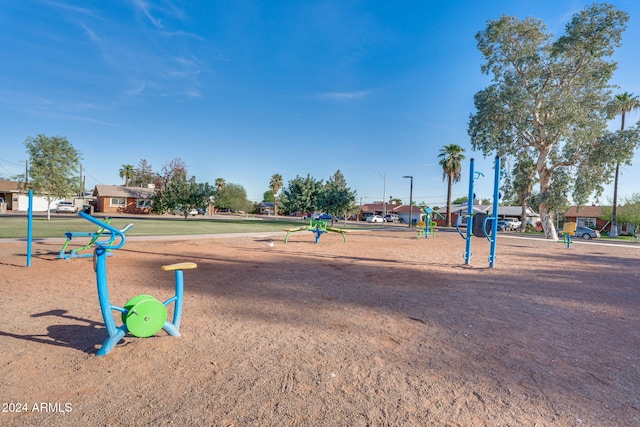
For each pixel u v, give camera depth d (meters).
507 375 3.49
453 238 25.05
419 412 2.79
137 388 3.04
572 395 3.12
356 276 8.73
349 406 2.85
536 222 62.84
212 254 11.98
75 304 5.50
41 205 57.34
